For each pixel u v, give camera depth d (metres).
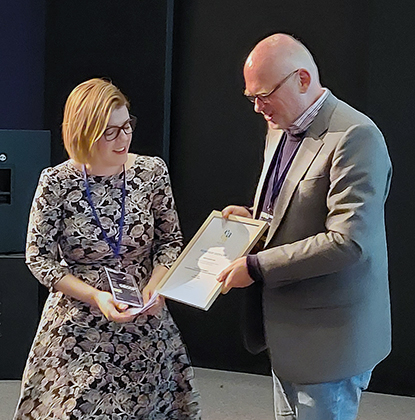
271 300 2.10
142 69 3.79
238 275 1.97
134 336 2.35
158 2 3.71
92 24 3.86
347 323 2.02
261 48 2.00
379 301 2.07
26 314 3.67
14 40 4.08
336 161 1.90
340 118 1.96
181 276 2.17
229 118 3.76
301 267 1.90
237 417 3.32
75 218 2.28
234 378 3.84
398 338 3.59
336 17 3.50
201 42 3.75
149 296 2.26
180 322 3.99
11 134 3.52
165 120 3.79
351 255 1.86
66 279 2.26
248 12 3.65
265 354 3.88
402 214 3.50
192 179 3.88
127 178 2.36
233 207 2.30
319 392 2.08
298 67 1.97
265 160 2.27
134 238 2.35
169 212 2.45
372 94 3.46
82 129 2.19
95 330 2.30
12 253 3.66
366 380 2.18
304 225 1.99
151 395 2.37
